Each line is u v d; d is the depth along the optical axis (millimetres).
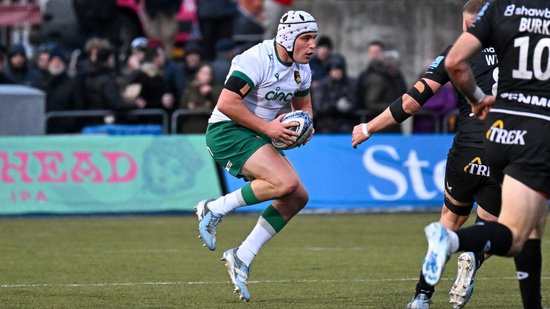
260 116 24219
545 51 18750
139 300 24797
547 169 18719
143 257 33344
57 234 39688
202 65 50594
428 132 51250
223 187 46375
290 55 23703
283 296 25500
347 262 32062
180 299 25000
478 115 19469
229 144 23891
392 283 27734
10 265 31406
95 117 51969
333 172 47062
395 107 22891
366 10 58312
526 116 18859
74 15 62688
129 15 62531
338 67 50000
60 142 46469
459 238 18109
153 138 46531
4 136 48469
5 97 49281
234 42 58812
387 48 58312
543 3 18875
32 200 46219
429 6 58156
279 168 23438
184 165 46438
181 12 65500
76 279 28484
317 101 50062
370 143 47250
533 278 20000
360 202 46969
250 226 42469
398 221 43781
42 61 55469
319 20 58719
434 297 25594
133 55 54031
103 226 42344
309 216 45906
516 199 18625
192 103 50375
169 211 46406
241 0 65125
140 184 46438
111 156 46469
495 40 19109
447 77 22562
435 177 47219
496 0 19141
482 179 22797
